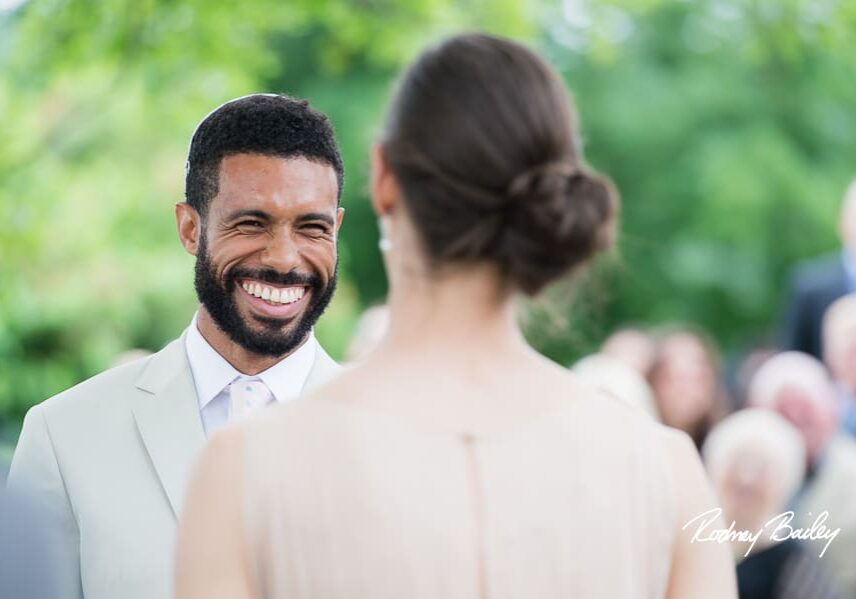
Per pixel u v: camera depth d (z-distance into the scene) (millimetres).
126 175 11438
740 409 9812
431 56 2551
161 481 3891
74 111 10828
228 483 2494
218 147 3922
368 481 2457
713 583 2600
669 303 17016
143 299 12109
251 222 3891
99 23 9617
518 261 2457
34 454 3959
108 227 11547
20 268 11117
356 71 15789
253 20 10023
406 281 2588
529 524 2479
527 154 2453
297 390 4051
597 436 2561
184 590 2480
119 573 3793
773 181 16828
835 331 10023
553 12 13219
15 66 9891
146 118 10703
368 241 16609
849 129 17344
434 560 2441
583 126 17031
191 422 3982
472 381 2543
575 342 2695
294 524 2457
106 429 3967
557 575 2480
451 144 2467
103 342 12070
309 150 3928
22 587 2502
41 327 11961
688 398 9250
